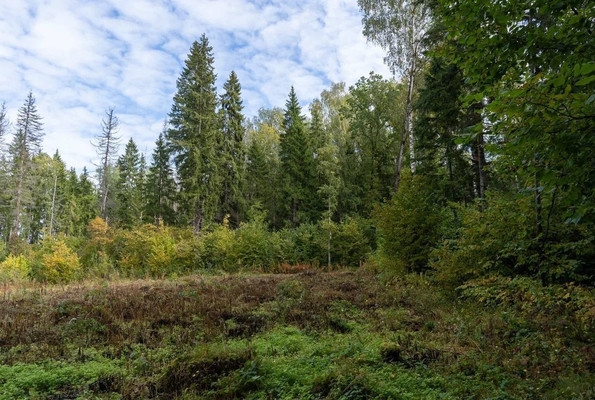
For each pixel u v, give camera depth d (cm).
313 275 1789
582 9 414
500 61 454
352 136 3331
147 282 1794
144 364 630
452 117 1580
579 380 467
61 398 541
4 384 569
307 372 559
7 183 4516
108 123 5403
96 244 2802
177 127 3691
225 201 3847
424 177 1426
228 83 4172
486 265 855
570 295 648
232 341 741
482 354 585
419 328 788
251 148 4297
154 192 4175
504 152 423
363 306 1016
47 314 990
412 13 2225
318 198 3575
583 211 403
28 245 3384
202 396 519
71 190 5903
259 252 2472
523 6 425
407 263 1314
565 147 364
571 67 388
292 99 4412
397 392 468
